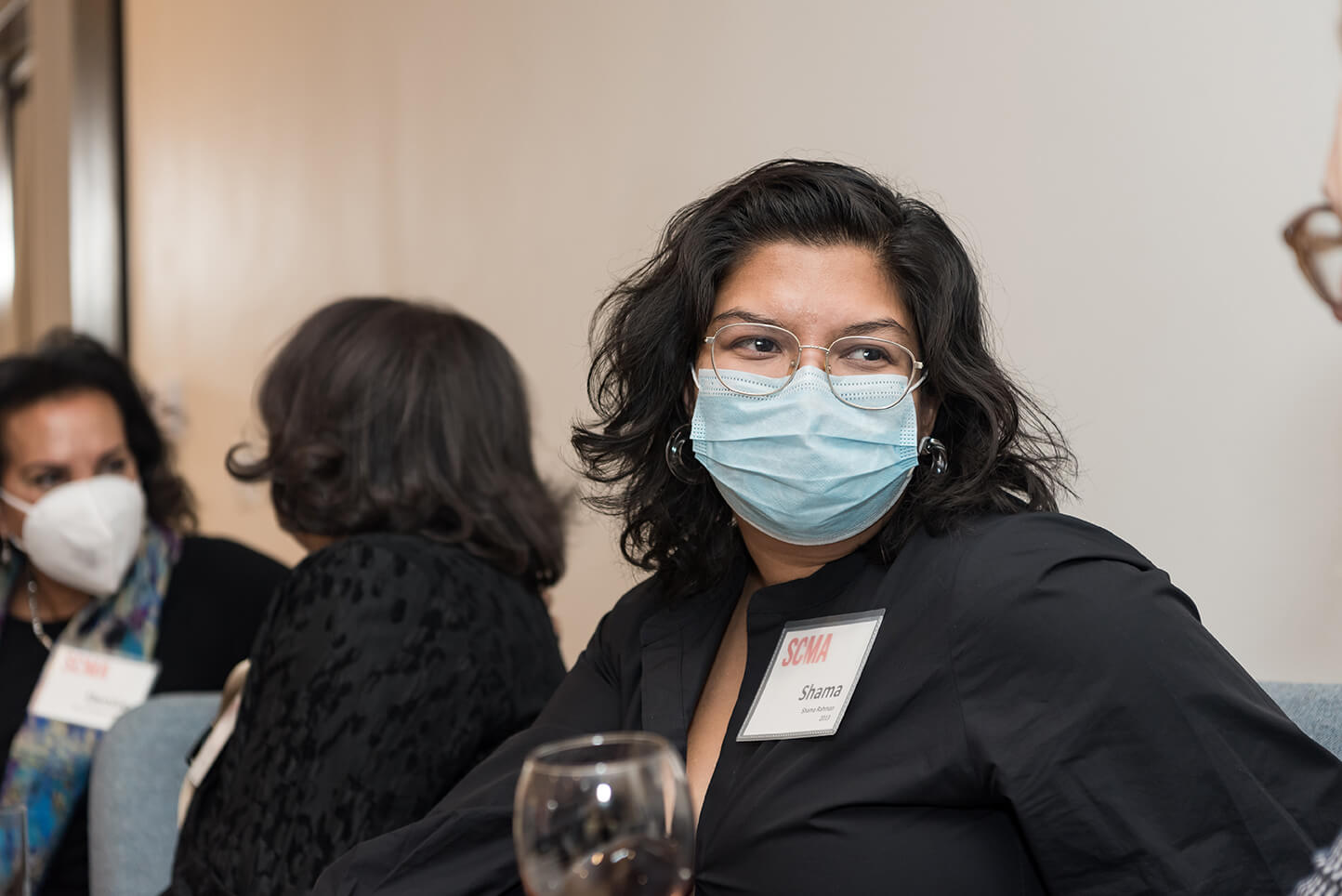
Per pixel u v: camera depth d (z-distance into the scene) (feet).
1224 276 4.69
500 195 8.76
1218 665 3.23
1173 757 3.12
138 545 7.73
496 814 4.14
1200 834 3.08
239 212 12.82
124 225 16.02
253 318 12.53
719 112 6.92
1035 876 3.39
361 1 10.48
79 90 16.07
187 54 14.05
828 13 6.25
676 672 4.29
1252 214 4.58
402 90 9.92
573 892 2.34
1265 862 3.01
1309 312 4.42
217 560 8.11
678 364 4.13
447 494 5.44
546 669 5.42
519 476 5.78
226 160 13.10
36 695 7.43
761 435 3.73
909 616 3.61
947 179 5.72
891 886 3.37
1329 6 4.33
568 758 2.51
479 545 5.48
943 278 3.80
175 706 6.47
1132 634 3.25
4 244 19.52
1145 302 4.96
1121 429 5.08
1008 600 3.41
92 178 16.16
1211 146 4.70
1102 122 5.08
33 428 7.23
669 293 4.09
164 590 7.87
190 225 14.06
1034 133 5.33
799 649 3.88
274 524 11.99
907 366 3.80
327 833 4.60
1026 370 5.43
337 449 5.44
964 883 3.35
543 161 8.31
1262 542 4.62
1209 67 4.70
